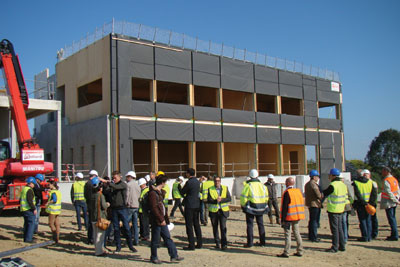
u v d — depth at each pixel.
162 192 8.64
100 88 26.89
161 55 23.55
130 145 21.89
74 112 25.58
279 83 30.22
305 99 32.06
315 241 10.70
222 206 9.65
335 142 34.09
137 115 22.31
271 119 29.36
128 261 8.27
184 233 12.33
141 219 11.08
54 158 27.06
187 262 8.14
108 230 9.96
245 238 11.40
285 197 8.76
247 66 28.19
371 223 11.09
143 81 25.61
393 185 10.85
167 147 32.31
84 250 9.52
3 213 16.62
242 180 26.50
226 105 30.91
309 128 32.16
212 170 31.42
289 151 33.62
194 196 9.58
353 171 43.12
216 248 9.74
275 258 8.55
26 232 10.34
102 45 22.53
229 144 30.70
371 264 8.04
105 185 9.05
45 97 28.81
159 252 9.35
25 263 6.69
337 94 34.88
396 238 10.72
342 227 10.05
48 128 28.23
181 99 32.28
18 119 14.95
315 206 10.68
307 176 30.67
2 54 15.47
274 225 14.27
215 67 26.25
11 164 14.32
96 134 22.33
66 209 18.62
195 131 24.80
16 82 15.38
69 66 26.28
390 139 62.88
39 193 11.67
